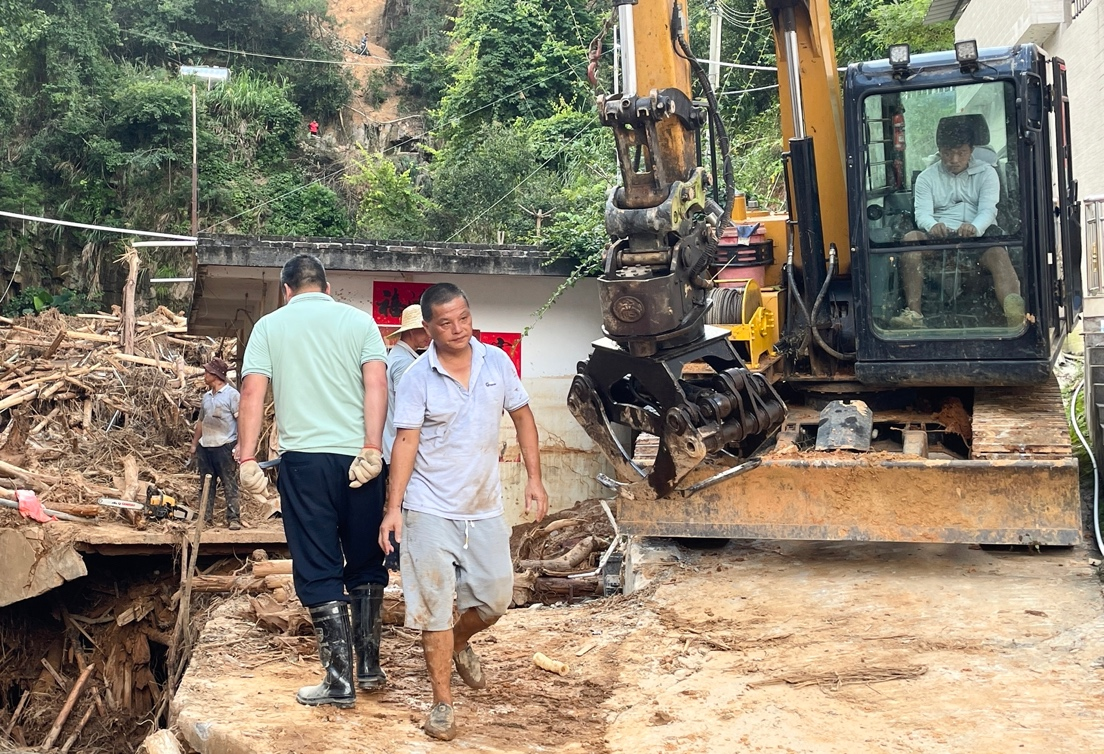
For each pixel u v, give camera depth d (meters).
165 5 38.38
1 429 14.05
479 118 29.28
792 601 6.18
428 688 4.93
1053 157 7.48
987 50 6.77
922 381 7.06
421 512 4.20
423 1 46.00
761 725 4.38
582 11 30.52
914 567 6.79
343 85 39.62
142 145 33.38
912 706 4.52
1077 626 5.44
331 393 4.54
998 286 6.83
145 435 14.45
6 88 30.66
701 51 22.11
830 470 6.54
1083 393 9.85
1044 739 4.09
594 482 12.31
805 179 7.70
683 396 5.43
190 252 31.81
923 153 6.88
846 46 20.48
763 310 7.59
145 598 10.73
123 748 9.96
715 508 6.76
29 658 10.79
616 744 4.23
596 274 11.84
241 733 4.20
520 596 8.30
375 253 11.64
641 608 6.31
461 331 4.18
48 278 32.28
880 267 7.06
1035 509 6.24
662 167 5.24
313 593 4.51
